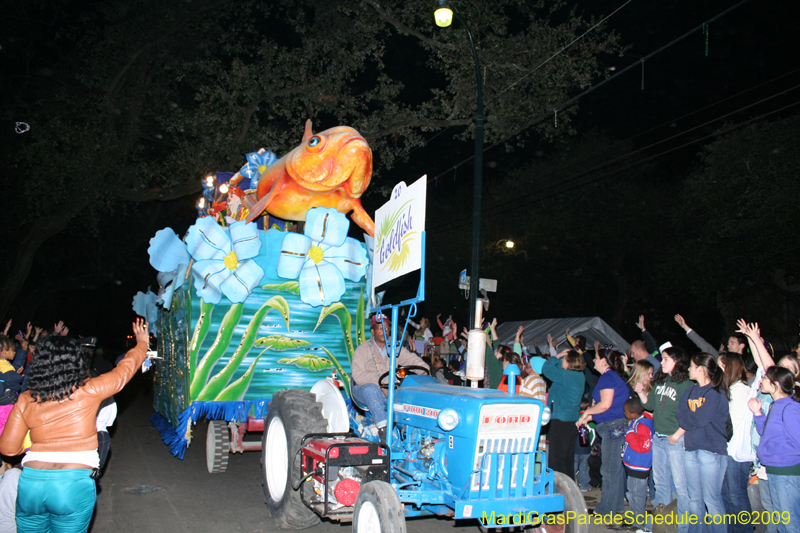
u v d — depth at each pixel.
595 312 28.45
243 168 9.03
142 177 16.02
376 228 5.57
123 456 9.17
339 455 4.56
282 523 5.58
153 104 16.94
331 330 7.36
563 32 13.83
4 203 18.78
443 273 29.28
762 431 4.91
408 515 4.80
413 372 5.85
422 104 15.77
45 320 27.30
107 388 3.63
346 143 7.33
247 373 6.99
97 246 24.08
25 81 17.58
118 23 15.55
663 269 20.61
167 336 8.80
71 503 3.39
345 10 15.16
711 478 5.08
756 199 15.86
